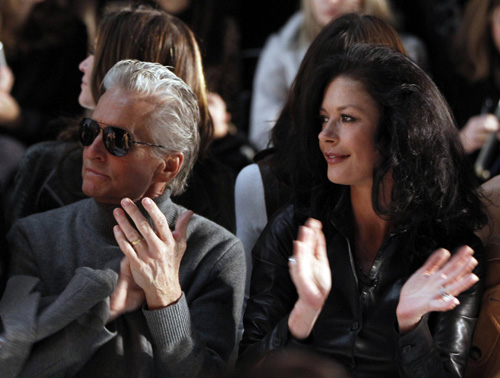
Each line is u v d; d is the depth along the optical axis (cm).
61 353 462
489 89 911
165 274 465
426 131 489
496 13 896
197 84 593
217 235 525
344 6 915
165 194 512
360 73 490
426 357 467
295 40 966
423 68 521
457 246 514
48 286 500
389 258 506
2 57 877
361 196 510
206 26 888
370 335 499
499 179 575
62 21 906
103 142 486
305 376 290
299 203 531
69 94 903
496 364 517
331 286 506
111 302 473
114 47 574
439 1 1021
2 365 445
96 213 506
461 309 499
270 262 522
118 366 478
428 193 496
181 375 478
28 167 614
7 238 518
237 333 571
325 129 496
